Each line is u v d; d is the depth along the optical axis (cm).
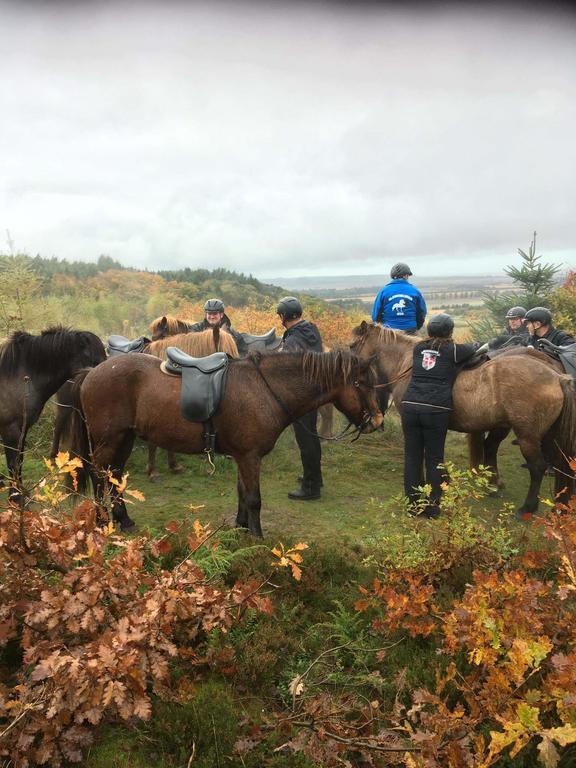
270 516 528
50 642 232
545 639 219
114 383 430
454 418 539
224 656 276
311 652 304
